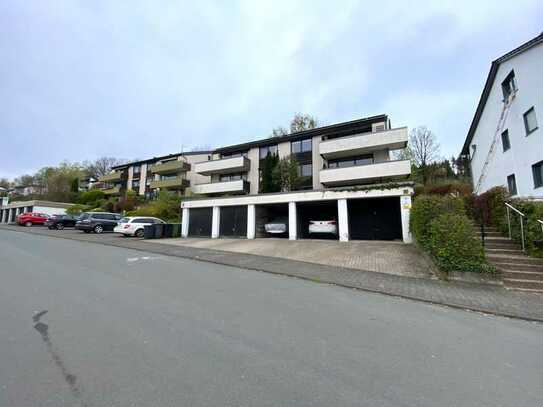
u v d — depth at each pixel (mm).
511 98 14539
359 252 11172
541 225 7867
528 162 13430
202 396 2482
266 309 4941
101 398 2424
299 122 35656
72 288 5844
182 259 10391
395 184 13945
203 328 4023
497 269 6992
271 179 24531
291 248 12812
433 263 8109
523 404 2504
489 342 3889
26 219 28625
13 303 4855
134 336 3691
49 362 2994
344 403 2428
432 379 2879
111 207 35906
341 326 4277
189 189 33375
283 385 2684
